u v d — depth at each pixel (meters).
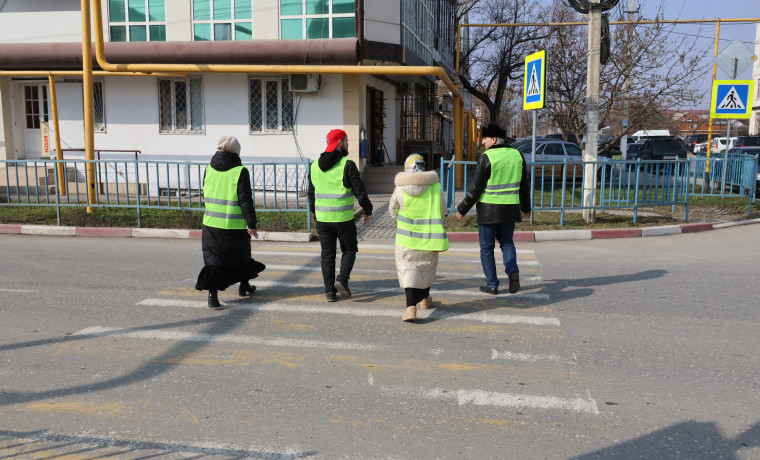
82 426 3.88
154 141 16.73
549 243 10.83
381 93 18.89
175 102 16.59
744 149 22.73
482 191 6.89
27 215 12.90
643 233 11.52
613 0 11.54
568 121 21.14
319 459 3.47
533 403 4.20
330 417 4.00
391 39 15.91
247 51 14.82
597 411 4.07
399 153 21.34
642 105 20.02
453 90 16.89
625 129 20.05
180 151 16.69
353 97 15.85
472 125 30.91
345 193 6.61
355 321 6.07
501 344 5.38
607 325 5.91
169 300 6.84
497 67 31.59
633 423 3.91
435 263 6.07
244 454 3.52
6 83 17.34
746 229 12.16
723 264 8.73
